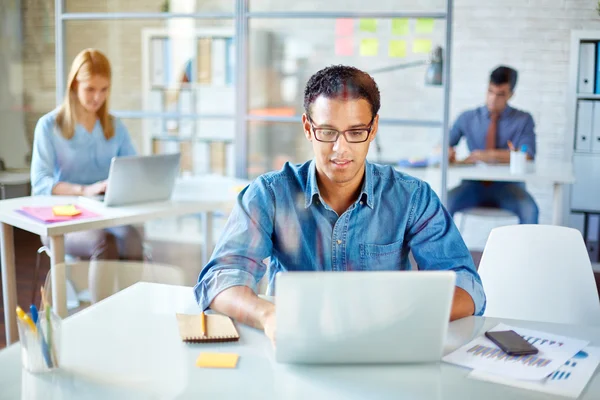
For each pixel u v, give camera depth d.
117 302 1.39
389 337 1.07
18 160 4.77
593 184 4.43
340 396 0.99
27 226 2.22
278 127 3.82
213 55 4.04
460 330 1.26
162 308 1.36
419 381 1.04
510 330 1.24
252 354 1.14
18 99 4.84
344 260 1.51
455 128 4.15
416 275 1.04
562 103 4.45
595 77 4.37
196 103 4.09
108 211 2.42
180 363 1.10
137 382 1.03
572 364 1.11
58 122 2.78
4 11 4.77
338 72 1.37
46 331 1.06
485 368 1.09
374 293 1.04
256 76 3.90
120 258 2.67
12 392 0.99
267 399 0.98
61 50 3.63
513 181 3.88
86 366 1.09
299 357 1.09
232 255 1.42
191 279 3.48
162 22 4.11
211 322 1.26
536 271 1.74
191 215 4.28
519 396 0.99
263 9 4.02
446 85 3.33
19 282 3.32
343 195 1.48
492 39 4.50
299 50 3.94
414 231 1.53
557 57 4.42
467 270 1.45
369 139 1.39
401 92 4.24
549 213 4.52
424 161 3.62
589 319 1.69
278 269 1.54
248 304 1.29
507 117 4.05
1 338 2.63
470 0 4.50
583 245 1.72
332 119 1.36
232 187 3.04
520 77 4.49
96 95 2.77
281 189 1.50
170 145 4.12
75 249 2.63
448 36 3.30
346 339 1.07
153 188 2.59
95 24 3.97
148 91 4.16
